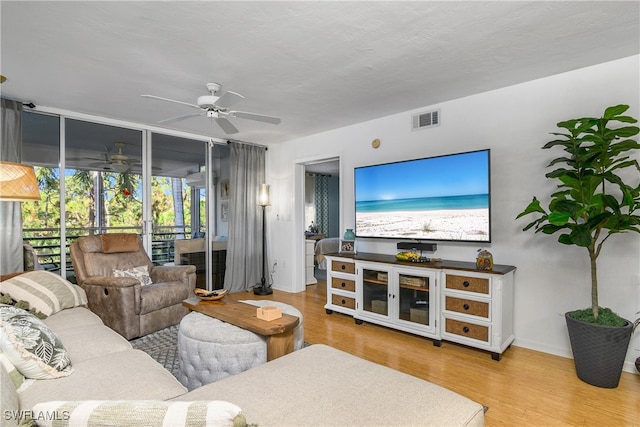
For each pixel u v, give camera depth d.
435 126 3.57
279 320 2.22
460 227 3.23
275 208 5.57
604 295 2.64
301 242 5.32
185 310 3.62
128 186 4.21
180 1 1.82
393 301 3.37
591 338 2.30
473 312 2.87
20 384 1.40
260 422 1.09
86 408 0.86
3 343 1.40
